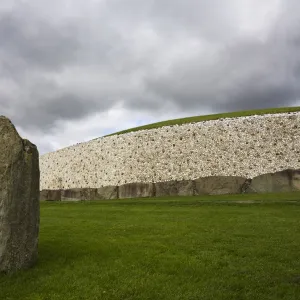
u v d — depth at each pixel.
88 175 54.62
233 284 10.25
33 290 10.10
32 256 11.88
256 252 13.36
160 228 18.30
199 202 30.06
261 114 49.06
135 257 12.93
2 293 9.86
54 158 61.75
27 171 11.51
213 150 46.50
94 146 56.06
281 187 41.22
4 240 11.02
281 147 43.97
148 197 44.28
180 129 49.84
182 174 46.66
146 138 51.28
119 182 50.50
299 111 47.25
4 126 11.20
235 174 44.12
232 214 22.44
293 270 11.30
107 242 15.25
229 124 47.62
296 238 15.50
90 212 26.16
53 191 55.88
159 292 9.84
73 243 15.20
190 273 11.25
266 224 18.73
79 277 11.01
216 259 12.53
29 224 11.67
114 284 10.43
